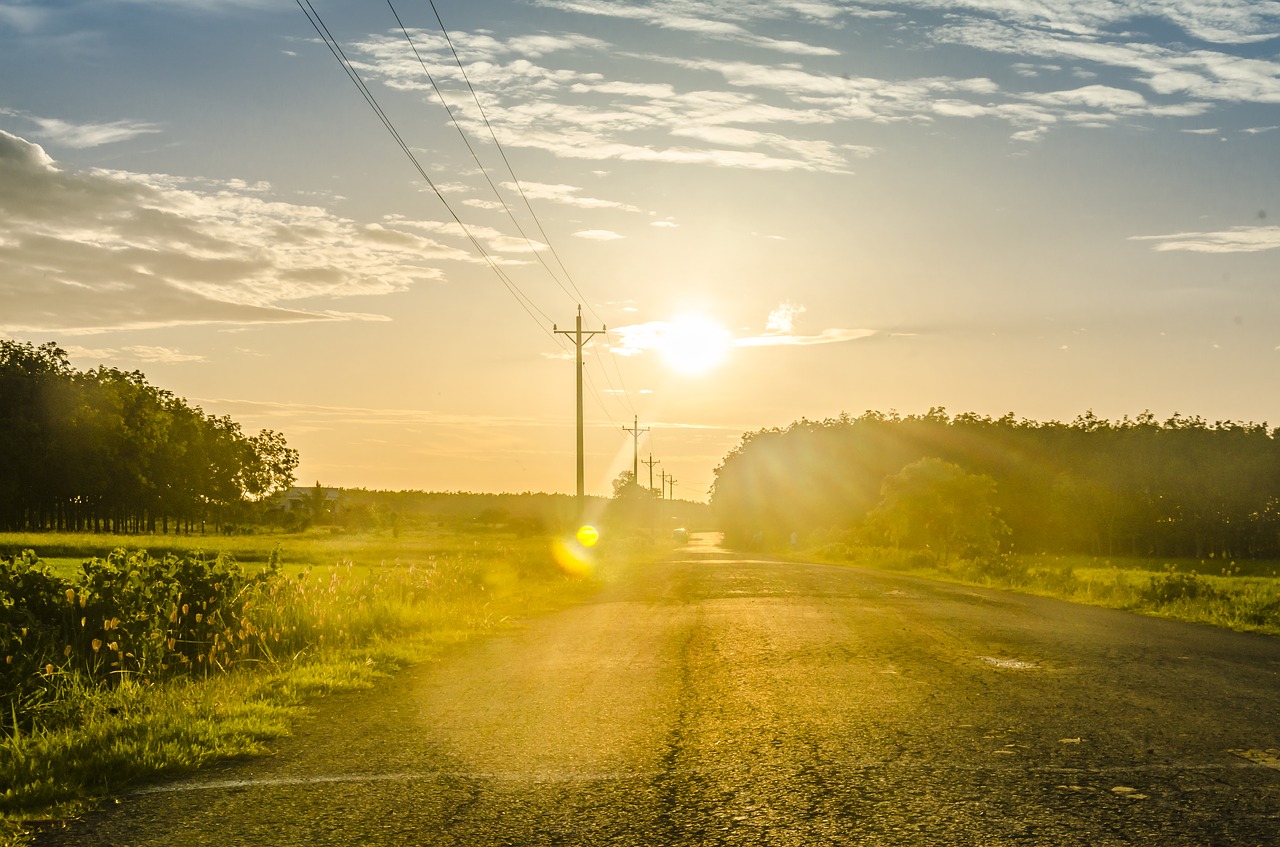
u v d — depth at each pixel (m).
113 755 6.55
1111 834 4.99
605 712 8.47
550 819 5.36
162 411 104.88
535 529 106.06
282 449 125.25
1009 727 7.68
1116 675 10.45
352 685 9.94
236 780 6.25
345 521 135.75
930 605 20.45
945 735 7.39
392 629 14.54
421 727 7.91
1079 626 16.48
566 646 13.38
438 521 169.25
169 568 12.18
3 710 8.06
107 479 91.81
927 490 53.97
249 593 12.87
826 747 7.00
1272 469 99.12
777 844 4.89
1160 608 21.30
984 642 13.52
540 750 7.05
